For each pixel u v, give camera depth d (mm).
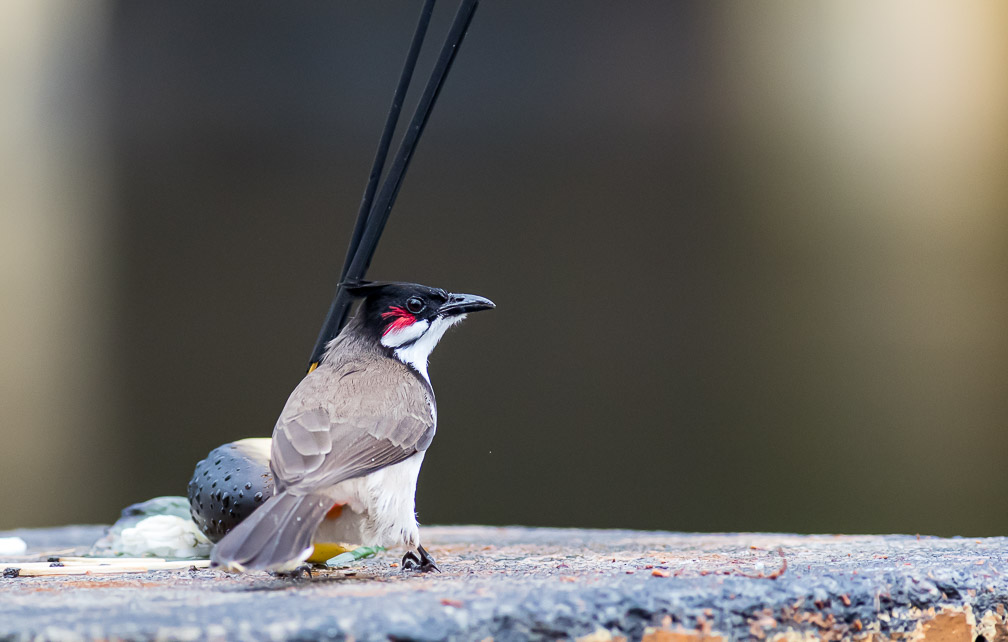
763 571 5016
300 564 5496
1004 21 14141
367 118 14859
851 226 14188
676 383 14164
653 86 14758
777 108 14594
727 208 14547
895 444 13406
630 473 13898
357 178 14781
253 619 3809
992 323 13562
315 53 14922
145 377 14398
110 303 14617
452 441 14062
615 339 14375
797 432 13648
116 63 14891
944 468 13195
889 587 4656
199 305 14617
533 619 4023
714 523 13531
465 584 4707
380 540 5539
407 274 14586
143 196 14781
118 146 14812
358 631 3758
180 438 14297
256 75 14898
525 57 14828
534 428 14188
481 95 14883
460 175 14758
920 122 14289
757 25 14641
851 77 14438
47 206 14641
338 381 5949
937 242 14055
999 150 14008
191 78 14938
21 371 14141
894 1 14375
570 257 14570
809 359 13914
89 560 6293
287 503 5051
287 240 14672
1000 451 13055
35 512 13844
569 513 13867
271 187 14766
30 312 14375
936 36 14344
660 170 14695
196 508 6301
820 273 14133
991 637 4855
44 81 14883
